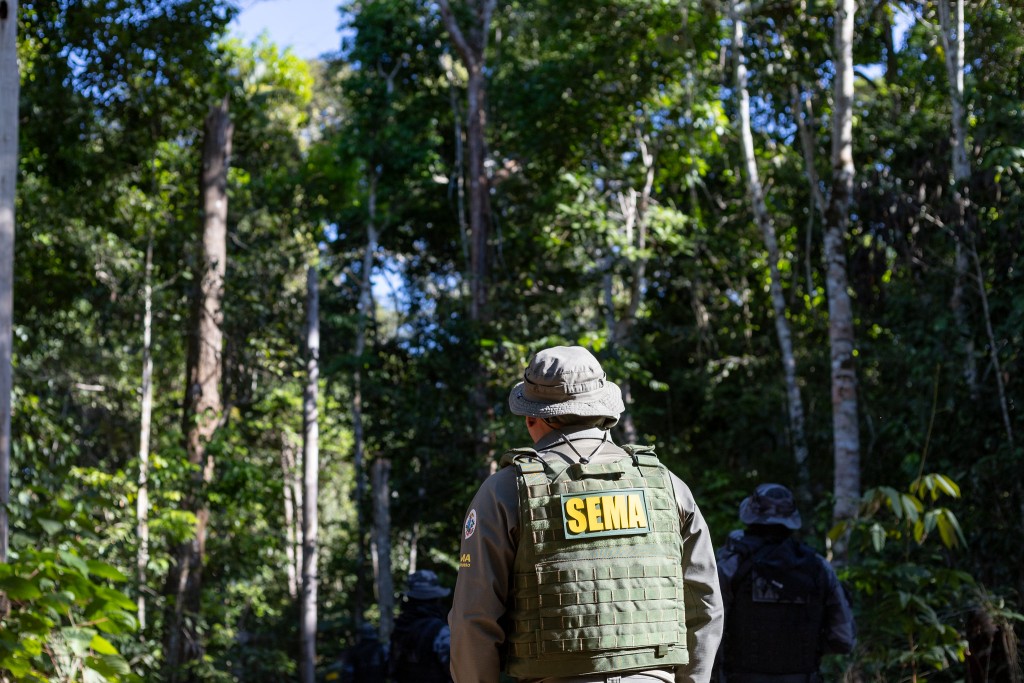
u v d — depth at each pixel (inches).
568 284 867.4
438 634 250.4
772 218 803.4
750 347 830.5
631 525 91.4
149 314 647.1
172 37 527.8
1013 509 347.9
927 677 250.5
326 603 1133.1
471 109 864.9
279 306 836.0
